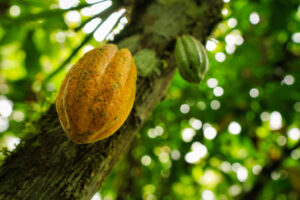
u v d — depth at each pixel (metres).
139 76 1.82
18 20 2.40
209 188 5.45
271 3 3.92
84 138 1.38
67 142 1.54
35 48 3.28
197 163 4.70
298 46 4.19
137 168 4.11
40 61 3.40
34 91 3.59
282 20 3.94
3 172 1.42
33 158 1.46
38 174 1.41
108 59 1.56
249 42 4.23
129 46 1.95
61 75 3.79
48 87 3.80
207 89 4.46
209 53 4.32
